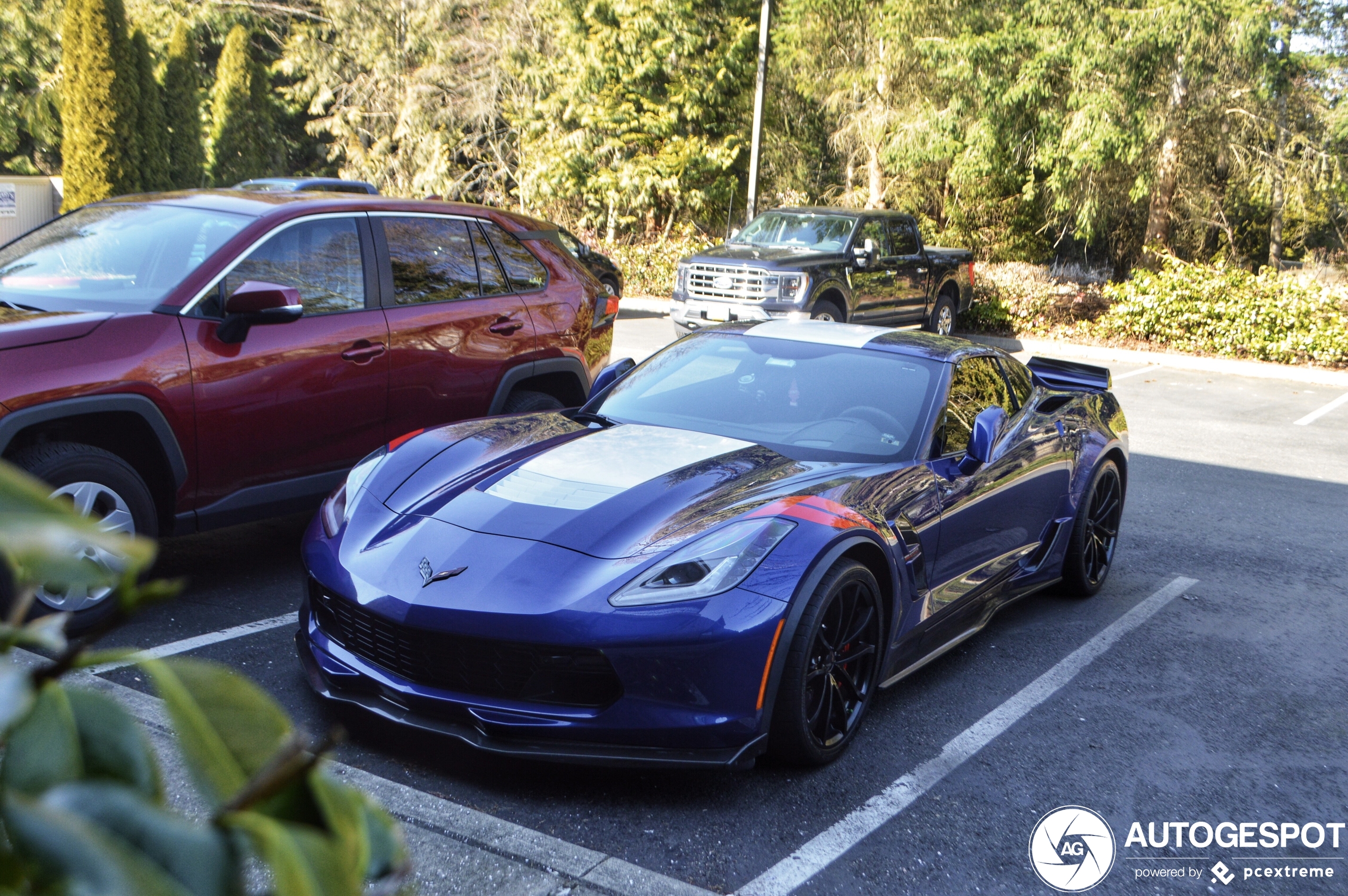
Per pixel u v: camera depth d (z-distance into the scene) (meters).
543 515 3.43
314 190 5.59
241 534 5.55
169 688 0.34
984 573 4.43
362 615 3.31
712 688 3.06
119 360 4.07
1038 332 16.84
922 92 21.48
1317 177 21.02
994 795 3.33
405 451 4.04
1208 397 12.41
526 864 2.64
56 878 0.28
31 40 30.66
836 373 4.62
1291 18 20.25
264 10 30.91
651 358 5.07
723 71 23.36
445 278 5.47
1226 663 4.61
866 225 14.05
